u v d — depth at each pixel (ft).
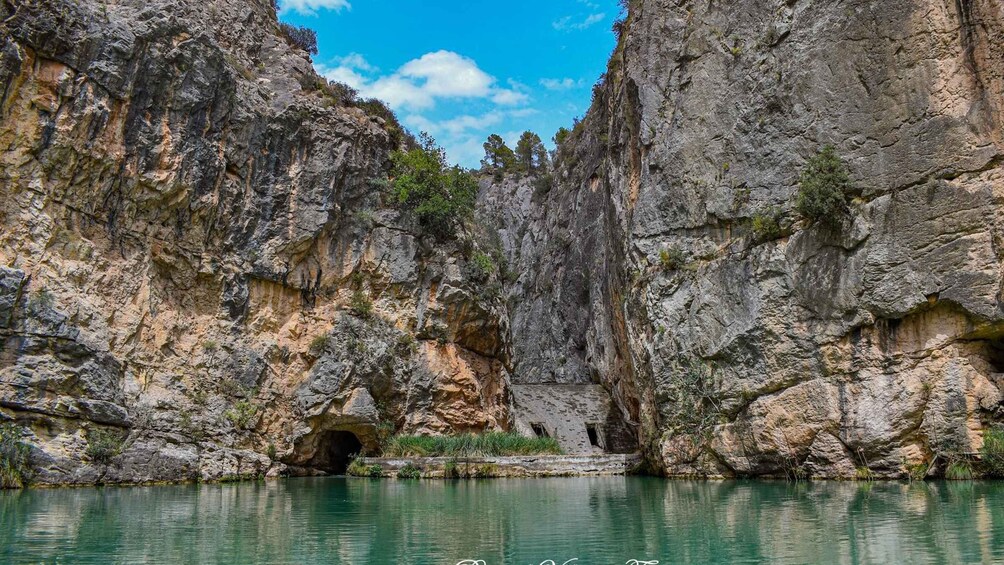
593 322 209.15
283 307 131.03
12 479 84.94
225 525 58.23
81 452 92.68
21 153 95.45
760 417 99.71
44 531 53.93
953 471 84.43
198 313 118.52
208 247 120.37
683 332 111.65
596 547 47.29
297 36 166.30
